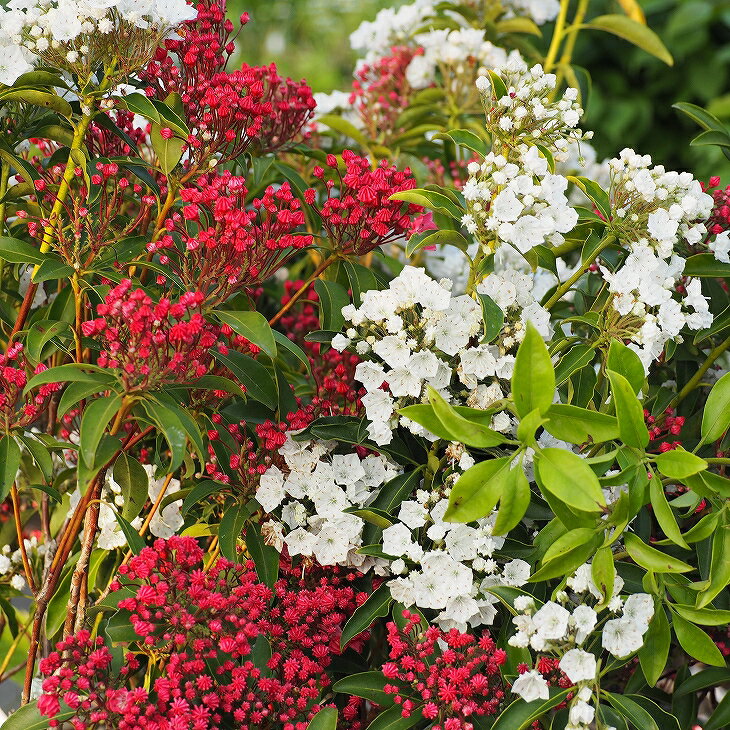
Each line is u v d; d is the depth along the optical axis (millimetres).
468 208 1777
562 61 2992
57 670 1762
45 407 1810
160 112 1845
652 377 2236
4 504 2318
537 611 1593
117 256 1834
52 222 1819
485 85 1864
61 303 1928
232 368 1773
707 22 4242
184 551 1631
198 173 1896
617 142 4363
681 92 4344
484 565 1730
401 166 2867
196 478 2027
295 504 1862
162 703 1547
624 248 2004
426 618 1831
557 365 1771
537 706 1597
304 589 1857
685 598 1574
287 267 2820
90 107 1802
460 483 1419
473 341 1832
